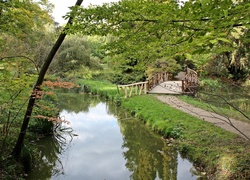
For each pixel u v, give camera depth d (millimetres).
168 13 2094
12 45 6859
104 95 19297
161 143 8164
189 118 9352
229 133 7113
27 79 4977
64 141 8727
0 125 6242
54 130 8891
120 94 17859
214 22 1979
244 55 14117
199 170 5762
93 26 2518
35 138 7848
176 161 6641
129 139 9125
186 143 7098
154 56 3613
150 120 10344
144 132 9797
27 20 5836
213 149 6109
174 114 10188
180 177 5730
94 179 6062
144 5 2139
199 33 2051
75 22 2512
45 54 11391
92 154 7730
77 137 9398
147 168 6504
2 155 5266
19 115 7531
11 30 5770
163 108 11594
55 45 5160
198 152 6352
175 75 25484
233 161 5109
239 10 1893
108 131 10312
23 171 5465
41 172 6320
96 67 23047
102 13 2297
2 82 4789
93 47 25859
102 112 14227
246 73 14242
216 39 1704
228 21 1927
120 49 3209
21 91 5227
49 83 5254
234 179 4648
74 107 15695
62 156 7559
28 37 9961
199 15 2018
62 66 18328
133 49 3236
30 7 5703
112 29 2592
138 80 22375
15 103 5801
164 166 6539
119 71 23266
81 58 20109
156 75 19781
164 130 8766
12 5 5117
